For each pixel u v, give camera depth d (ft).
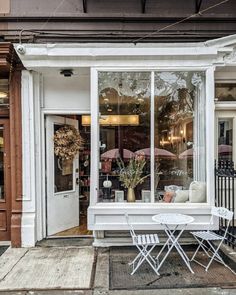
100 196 16.39
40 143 17.89
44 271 13.78
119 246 16.81
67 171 19.65
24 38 17.15
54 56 15.99
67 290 12.14
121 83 16.53
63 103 18.04
